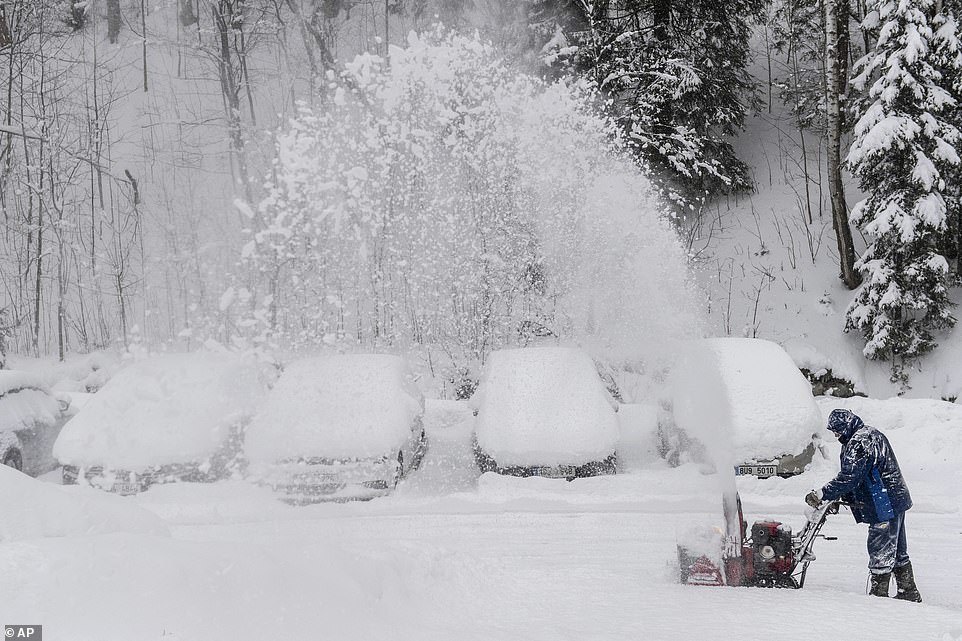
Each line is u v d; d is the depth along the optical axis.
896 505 5.94
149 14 31.69
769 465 9.51
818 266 23.09
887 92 18.70
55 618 2.97
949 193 19.22
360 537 7.55
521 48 22.86
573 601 4.98
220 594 3.42
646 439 11.09
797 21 29.00
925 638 3.92
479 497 9.10
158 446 8.91
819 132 28.20
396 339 16.27
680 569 5.77
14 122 26.17
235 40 25.55
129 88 28.33
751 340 11.18
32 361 21.36
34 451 10.66
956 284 20.27
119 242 22.64
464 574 5.40
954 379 18.47
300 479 8.88
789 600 5.01
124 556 3.44
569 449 9.45
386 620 3.98
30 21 27.36
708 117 24.45
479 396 10.70
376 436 9.15
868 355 19.22
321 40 25.45
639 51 22.95
